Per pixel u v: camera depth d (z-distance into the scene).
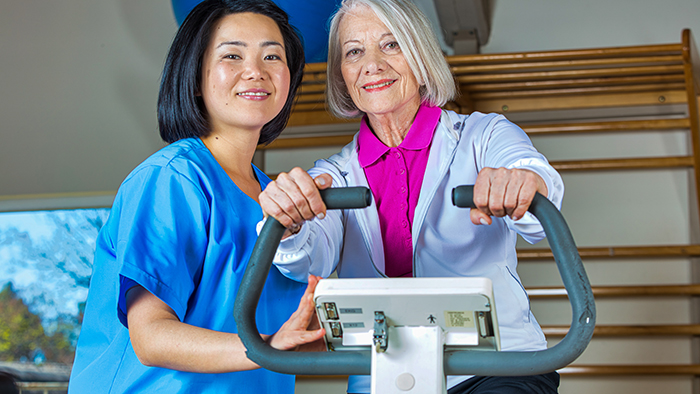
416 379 0.77
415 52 1.39
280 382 1.32
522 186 0.78
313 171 1.50
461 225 1.36
